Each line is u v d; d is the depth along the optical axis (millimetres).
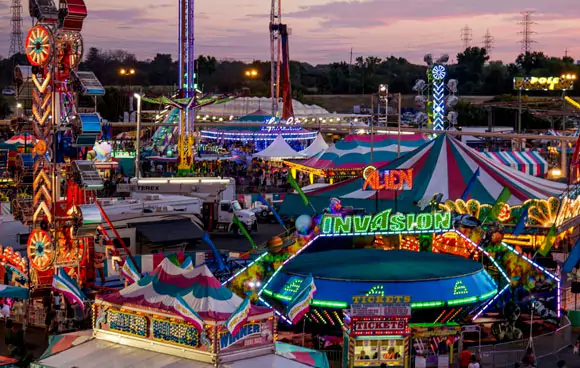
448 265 42812
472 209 47031
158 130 113125
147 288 28953
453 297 40406
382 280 39750
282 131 128500
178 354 27281
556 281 44250
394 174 45594
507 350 38312
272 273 41062
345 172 84500
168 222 56125
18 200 43719
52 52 43281
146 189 66625
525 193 51875
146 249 53469
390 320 34406
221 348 26703
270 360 27250
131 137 116312
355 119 161125
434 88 110688
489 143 126125
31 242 42906
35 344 39281
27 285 43000
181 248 54344
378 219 42125
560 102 132875
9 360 30203
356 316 34219
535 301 44062
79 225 42438
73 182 43281
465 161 54000
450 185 52375
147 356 27469
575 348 38781
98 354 27969
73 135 42906
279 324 41406
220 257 41281
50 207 43062
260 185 97500
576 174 47844
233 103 148875
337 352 37844
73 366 27266
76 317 41094
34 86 43781
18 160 43531
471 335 40812
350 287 39625
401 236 48938
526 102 129250
